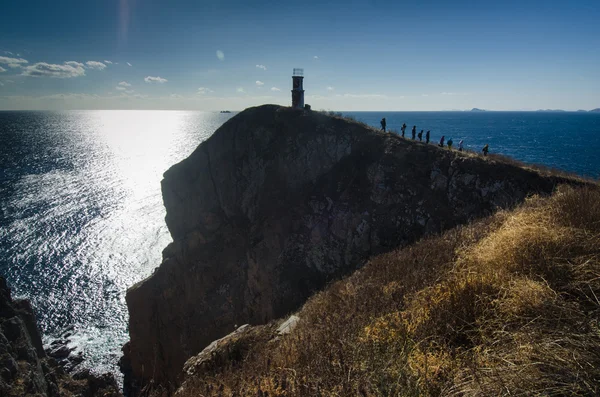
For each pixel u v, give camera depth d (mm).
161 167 107750
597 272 4285
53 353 30188
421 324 4594
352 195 25047
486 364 3373
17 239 49312
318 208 25844
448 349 3965
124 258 46344
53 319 34844
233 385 4953
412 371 3645
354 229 23703
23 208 61469
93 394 18297
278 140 30484
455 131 169625
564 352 3119
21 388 11805
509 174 20766
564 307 3775
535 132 164875
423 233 21297
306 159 28891
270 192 29250
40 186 77000
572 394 2686
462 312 4609
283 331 8039
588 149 94188
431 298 5207
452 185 22062
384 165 24844
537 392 2805
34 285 39469
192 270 28391
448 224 20797
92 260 45406
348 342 4512
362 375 3738
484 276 5109
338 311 6566
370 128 28953
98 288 39875
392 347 4203
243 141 31797
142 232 54500
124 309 36688
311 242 24828
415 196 22766
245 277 26484
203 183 32531
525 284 4480
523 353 3289
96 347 31516
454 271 5793
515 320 4078
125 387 26812
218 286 27219
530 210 8070
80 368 28969
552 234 5449
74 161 113188
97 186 80562
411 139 26969
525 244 5414
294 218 26219
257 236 27203
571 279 4508
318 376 4086
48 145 153375
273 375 4652
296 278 24000
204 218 30875
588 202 6723
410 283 6496
